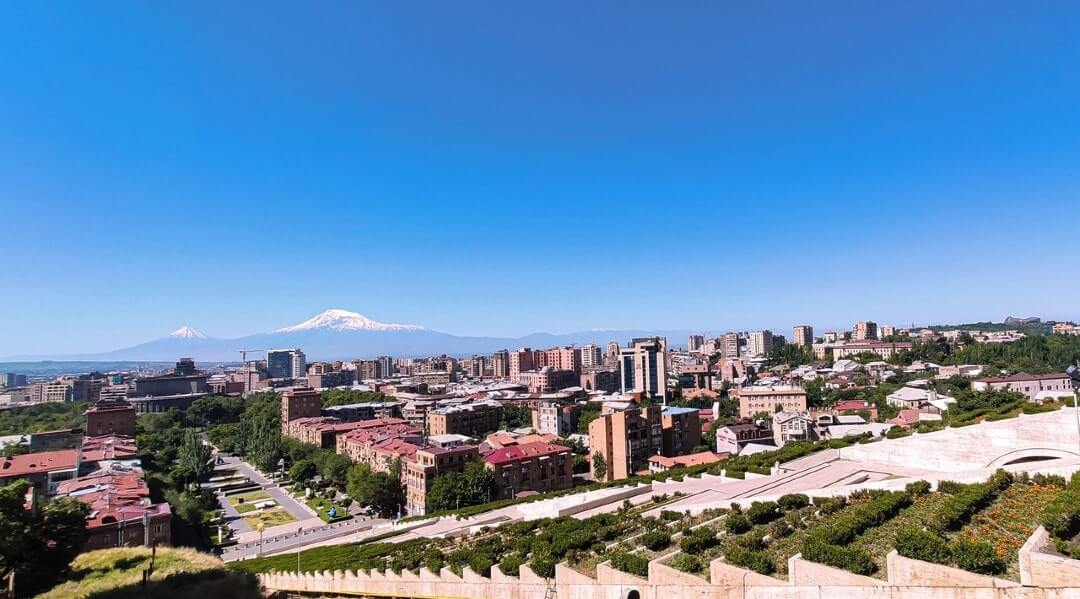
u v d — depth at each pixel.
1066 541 26.77
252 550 105.81
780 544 34.31
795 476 58.84
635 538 40.38
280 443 184.12
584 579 34.81
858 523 33.69
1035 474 38.69
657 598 31.67
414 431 176.75
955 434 56.34
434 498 113.88
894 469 58.78
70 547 52.41
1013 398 147.50
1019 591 22.77
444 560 47.59
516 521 63.84
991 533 31.27
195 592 48.62
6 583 46.59
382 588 51.06
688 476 70.81
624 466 141.25
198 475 156.25
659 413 150.75
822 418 151.88
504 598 39.78
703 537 35.34
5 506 47.34
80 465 138.00
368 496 124.94
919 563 25.67
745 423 164.12
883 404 185.38
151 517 89.88
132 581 50.59
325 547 86.19
